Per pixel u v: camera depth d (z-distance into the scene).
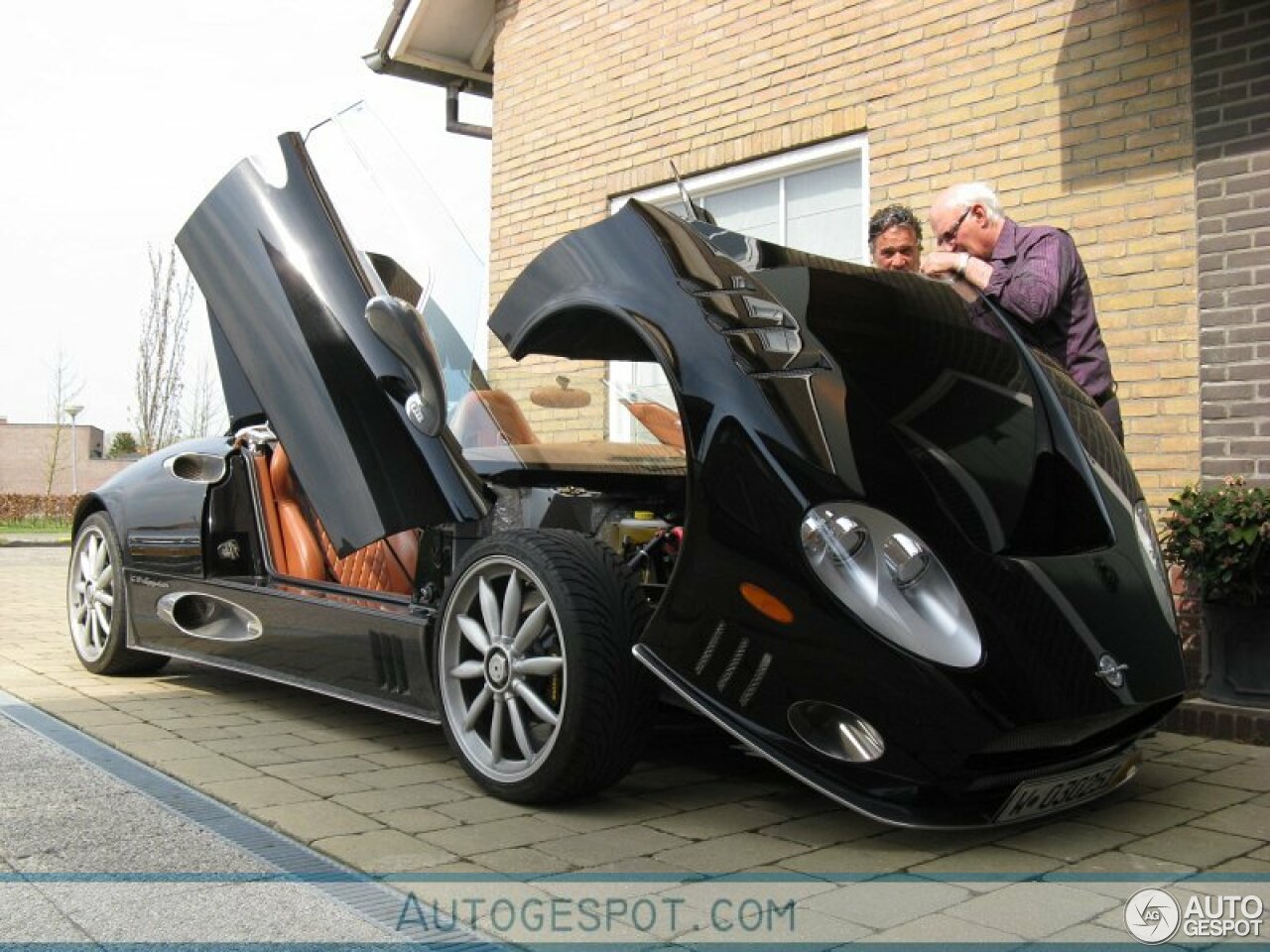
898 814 2.38
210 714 3.82
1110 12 4.60
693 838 2.58
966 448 2.76
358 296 3.39
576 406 3.61
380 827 2.61
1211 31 4.29
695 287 2.86
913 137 5.26
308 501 3.95
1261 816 2.82
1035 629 2.45
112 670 4.49
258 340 3.60
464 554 3.19
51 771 3.08
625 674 2.69
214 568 4.02
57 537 18.94
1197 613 4.10
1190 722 3.83
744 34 6.01
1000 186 4.93
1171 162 4.41
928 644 2.36
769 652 2.48
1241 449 4.14
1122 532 2.88
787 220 5.91
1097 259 4.61
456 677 3.00
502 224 7.46
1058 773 2.55
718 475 2.60
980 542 2.55
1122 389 4.51
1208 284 4.25
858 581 2.42
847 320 3.00
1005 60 4.93
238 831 2.58
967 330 3.23
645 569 3.30
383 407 3.28
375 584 3.71
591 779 2.71
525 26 7.32
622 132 6.67
